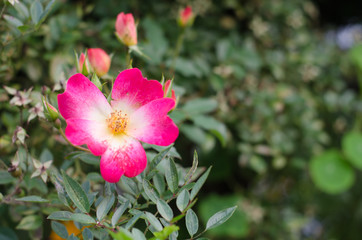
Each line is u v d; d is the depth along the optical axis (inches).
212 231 25.7
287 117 24.4
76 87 9.5
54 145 13.1
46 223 13.0
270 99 21.9
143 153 9.6
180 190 9.7
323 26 38.4
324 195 31.2
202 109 13.9
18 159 10.9
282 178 27.2
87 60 10.1
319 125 25.2
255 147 22.5
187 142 22.1
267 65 24.0
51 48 15.0
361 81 30.8
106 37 15.9
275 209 27.9
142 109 9.8
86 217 9.1
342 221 33.2
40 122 11.9
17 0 11.1
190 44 20.6
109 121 9.6
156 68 16.0
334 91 28.0
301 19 27.5
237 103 21.4
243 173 26.5
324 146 30.2
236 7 24.6
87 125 9.5
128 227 8.9
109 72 12.7
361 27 40.1
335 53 30.0
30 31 11.4
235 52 20.0
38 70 15.0
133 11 20.3
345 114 28.6
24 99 11.2
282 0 26.9
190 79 18.9
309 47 27.1
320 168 28.1
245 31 25.8
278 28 27.2
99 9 18.9
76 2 19.5
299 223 27.9
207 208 26.4
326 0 38.4
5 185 12.5
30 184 11.6
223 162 24.1
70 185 9.1
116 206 10.3
